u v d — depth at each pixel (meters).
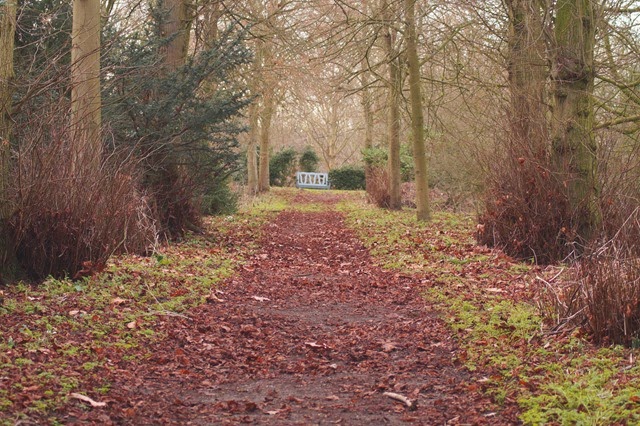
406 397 5.41
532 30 12.84
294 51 19.38
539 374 5.59
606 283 6.38
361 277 11.78
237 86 15.97
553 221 11.66
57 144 8.97
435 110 19.31
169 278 9.92
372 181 30.55
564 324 6.73
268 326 8.02
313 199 36.56
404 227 18.98
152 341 6.78
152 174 14.26
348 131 54.03
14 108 8.52
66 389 5.02
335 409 5.18
